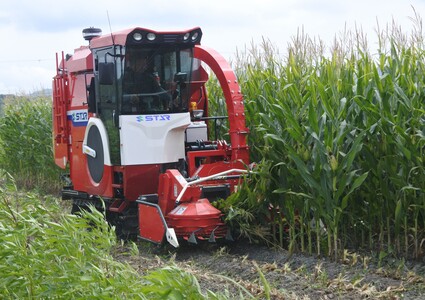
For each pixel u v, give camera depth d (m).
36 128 21.84
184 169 12.65
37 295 6.10
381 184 10.78
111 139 12.80
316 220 11.01
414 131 10.47
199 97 13.79
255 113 12.79
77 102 14.30
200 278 9.65
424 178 10.38
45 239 6.62
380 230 11.15
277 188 11.61
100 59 12.82
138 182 12.42
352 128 10.84
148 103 12.48
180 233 11.30
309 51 12.66
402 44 11.30
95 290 5.75
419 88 10.75
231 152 12.45
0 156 24.11
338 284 9.12
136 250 6.75
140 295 5.29
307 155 10.91
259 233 11.72
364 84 11.14
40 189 20.92
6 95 24.03
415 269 10.09
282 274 9.89
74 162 14.65
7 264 6.36
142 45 12.34
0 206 7.52
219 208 11.56
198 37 12.63
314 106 10.99
